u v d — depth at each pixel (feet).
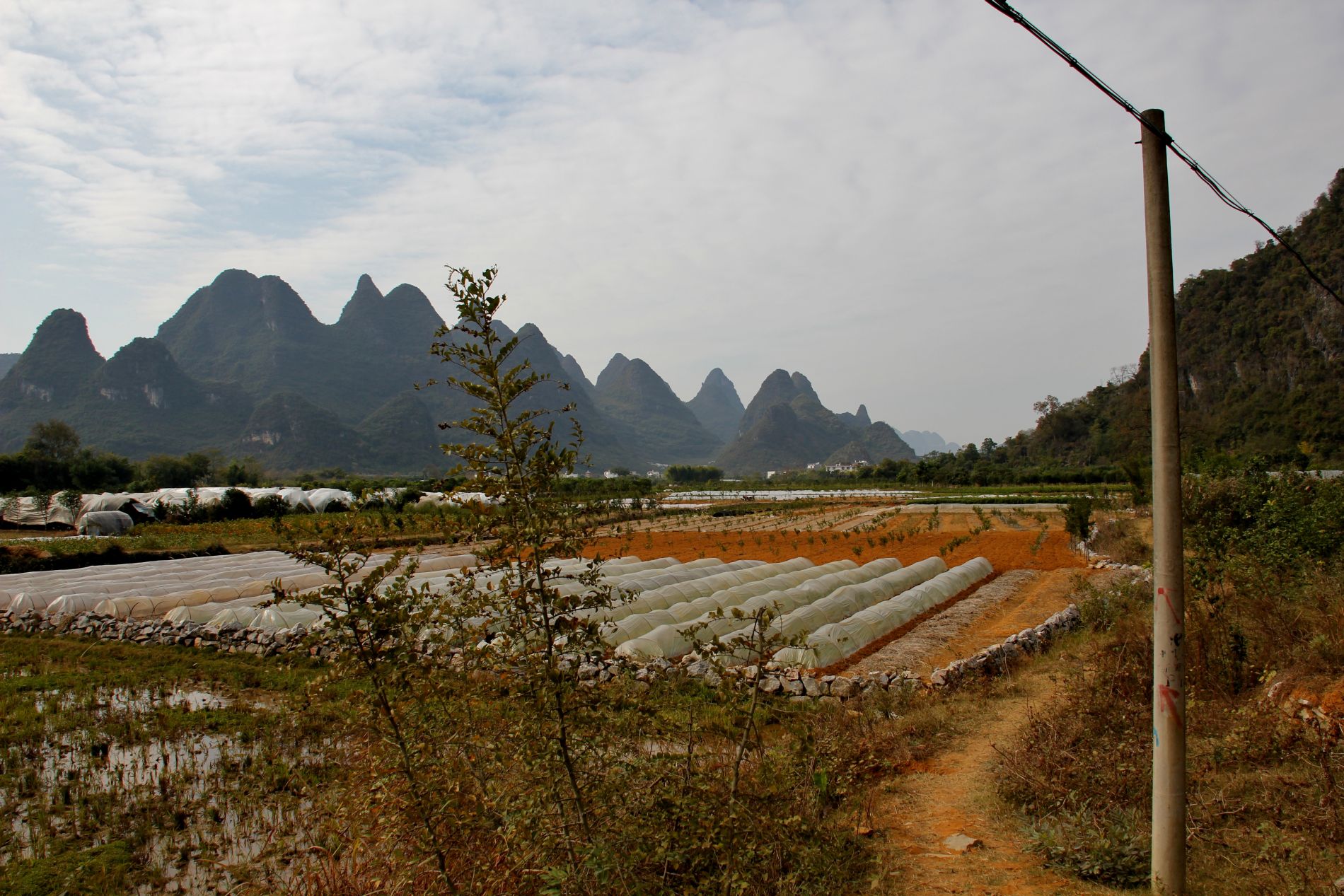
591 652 14.85
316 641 14.39
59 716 35.32
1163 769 15.38
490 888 14.37
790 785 18.89
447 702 15.78
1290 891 15.21
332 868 18.17
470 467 13.98
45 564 86.17
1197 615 30.35
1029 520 136.98
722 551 105.19
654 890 13.91
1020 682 35.24
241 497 154.81
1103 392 340.59
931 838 19.95
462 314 13.83
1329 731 22.06
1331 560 37.86
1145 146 15.42
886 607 51.78
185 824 24.77
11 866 22.26
